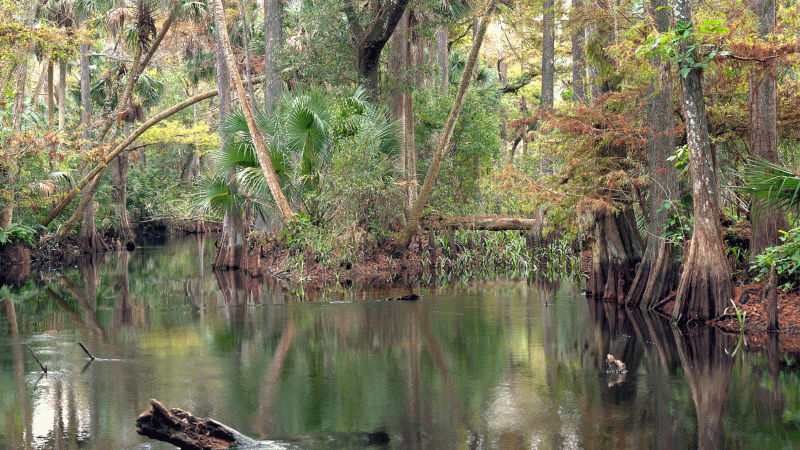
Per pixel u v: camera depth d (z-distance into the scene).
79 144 20.36
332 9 18.31
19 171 21.23
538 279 16.05
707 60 9.59
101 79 31.75
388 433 5.28
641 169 12.34
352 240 16.73
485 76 32.69
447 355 8.02
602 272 12.73
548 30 21.31
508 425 5.44
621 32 12.07
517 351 8.20
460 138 22.62
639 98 11.98
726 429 5.28
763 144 10.61
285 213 16.20
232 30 27.81
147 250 29.64
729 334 8.95
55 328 10.25
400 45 19.28
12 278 18.31
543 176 13.62
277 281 16.39
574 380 6.81
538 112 11.97
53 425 5.56
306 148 16.53
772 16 10.70
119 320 10.96
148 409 5.96
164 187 41.66
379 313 11.19
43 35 18.47
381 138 17.12
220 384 6.78
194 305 12.59
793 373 6.88
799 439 5.02
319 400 6.20
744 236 11.55
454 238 18.75
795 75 13.11
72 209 26.83
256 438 5.19
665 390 6.40
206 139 33.72
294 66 19.08
